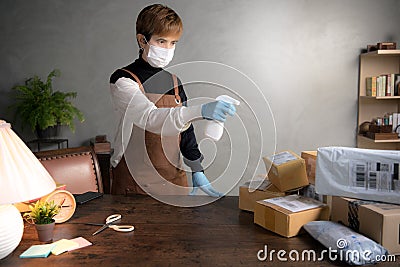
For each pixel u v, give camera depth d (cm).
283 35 384
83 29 372
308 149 396
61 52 374
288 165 141
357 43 392
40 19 371
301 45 386
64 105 345
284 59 386
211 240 125
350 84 395
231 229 134
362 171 125
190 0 374
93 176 199
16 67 373
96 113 379
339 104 396
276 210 129
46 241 126
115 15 372
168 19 173
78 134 381
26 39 372
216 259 113
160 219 144
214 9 376
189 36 377
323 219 131
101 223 141
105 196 172
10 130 123
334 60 391
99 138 354
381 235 110
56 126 354
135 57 376
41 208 128
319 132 396
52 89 376
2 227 112
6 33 371
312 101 393
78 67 375
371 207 116
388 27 394
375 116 397
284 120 392
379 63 393
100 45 374
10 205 121
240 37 380
